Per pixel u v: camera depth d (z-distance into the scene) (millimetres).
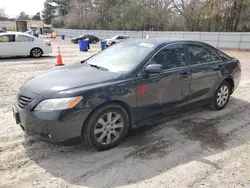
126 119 3461
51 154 3230
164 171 2902
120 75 3412
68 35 52344
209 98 4699
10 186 2600
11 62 11391
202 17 31625
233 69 5027
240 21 28781
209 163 3076
